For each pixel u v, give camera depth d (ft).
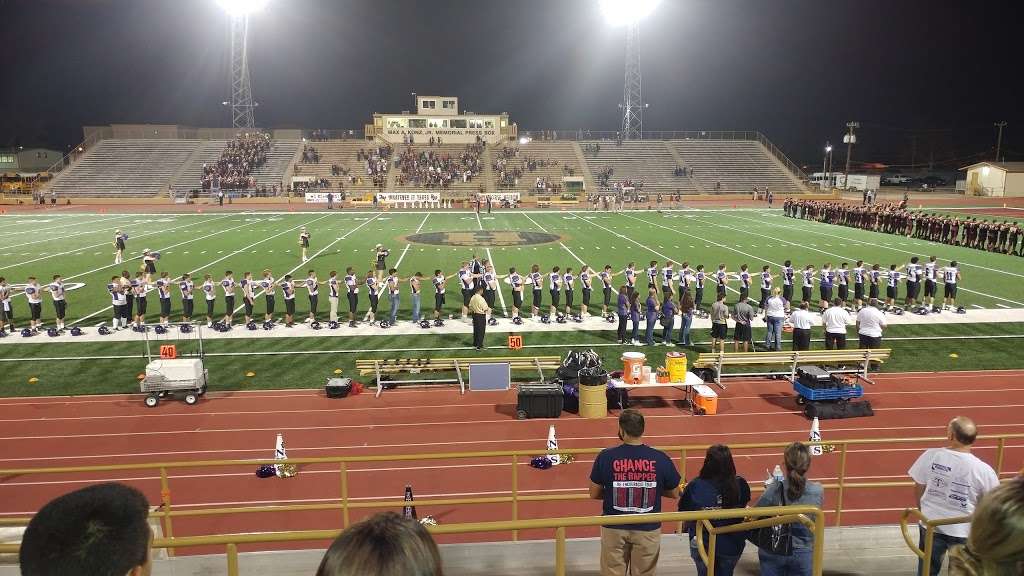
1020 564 5.74
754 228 140.67
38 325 61.98
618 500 16.10
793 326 53.06
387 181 215.31
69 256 102.68
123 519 5.59
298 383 49.47
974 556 6.14
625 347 58.75
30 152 274.16
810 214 157.89
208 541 11.16
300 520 30.53
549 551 18.53
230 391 47.73
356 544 5.15
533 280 68.23
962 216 156.46
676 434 40.14
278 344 59.31
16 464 36.27
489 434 40.27
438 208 194.39
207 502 32.19
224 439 39.55
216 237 125.29
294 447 38.42
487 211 180.34
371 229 139.44
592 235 129.49
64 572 5.26
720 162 240.53
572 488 33.58
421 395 47.21
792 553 16.02
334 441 39.29
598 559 18.15
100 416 43.04
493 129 241.55
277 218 162.50
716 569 16.93
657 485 16.11
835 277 72.18
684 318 59.06
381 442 39.14
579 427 41.19
